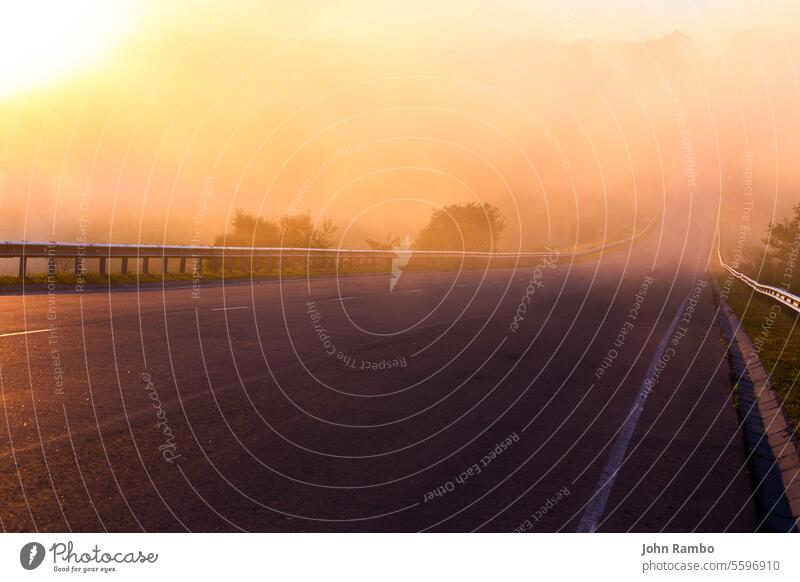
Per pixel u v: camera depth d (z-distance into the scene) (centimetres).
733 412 968
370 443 754
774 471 717
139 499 551
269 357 1203
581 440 804
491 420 880
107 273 2589
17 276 2259
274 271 3519
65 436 690
